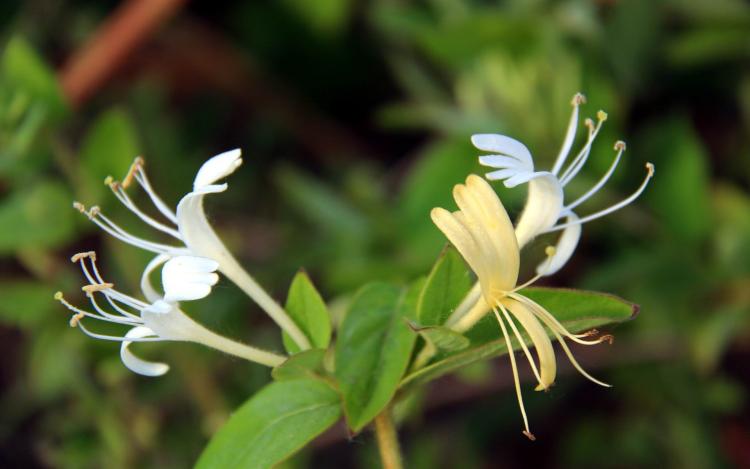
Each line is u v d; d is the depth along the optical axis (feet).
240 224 2.37
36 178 2.06
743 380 2.17
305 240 2.23
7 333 2.36
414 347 1.59
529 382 2.13
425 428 2.20
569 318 1.55
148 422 2.12
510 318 1.53
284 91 2.50
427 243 2.05
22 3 2.41
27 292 2.04
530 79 2.09
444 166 2.06
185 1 2.23
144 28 2.23
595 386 2.19
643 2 2.10
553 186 1.56
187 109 2.52
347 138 2.53
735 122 2.26
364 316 1.59
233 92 2.51
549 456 2.20
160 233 2.19
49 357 2.06
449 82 2.29
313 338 1.59
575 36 2.11
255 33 2.44
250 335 2.15
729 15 2.11
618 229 2.11
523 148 1.53
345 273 2.02
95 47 2.24
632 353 2.10
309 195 2.16
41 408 2.22
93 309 2.06
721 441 2.16
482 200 1.52
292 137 2.52
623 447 2.16
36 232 1.98
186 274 1.52
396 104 2.52
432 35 2.11
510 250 1.53
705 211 2.08
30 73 1.95
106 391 2.10
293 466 2.09
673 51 2.14
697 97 2.24
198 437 2.14
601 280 2.06
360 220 2.14
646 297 2.08
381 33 2.38
